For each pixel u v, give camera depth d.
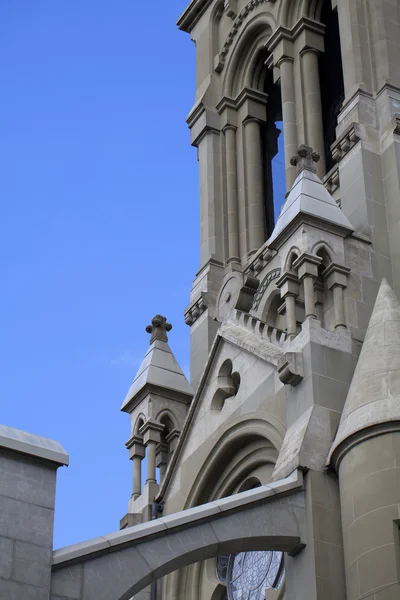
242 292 51.12
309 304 44.59
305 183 47.44
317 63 59.00
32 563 34.72
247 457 47.50
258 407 46.44
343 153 51.09
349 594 38.22
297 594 39.19
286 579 39.94
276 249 47.38
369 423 39.41
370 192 49.06
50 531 35.34
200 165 62.47
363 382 40.91
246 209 59.66
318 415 41.97
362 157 49.94
